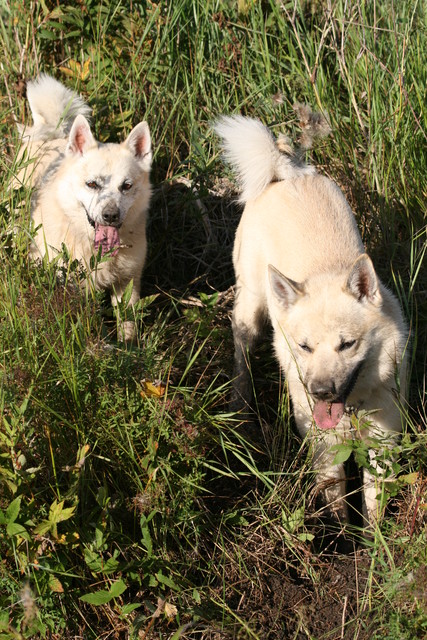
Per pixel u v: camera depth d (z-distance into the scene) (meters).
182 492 2.03
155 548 1.99
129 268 2.57
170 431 2.04
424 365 2.34
